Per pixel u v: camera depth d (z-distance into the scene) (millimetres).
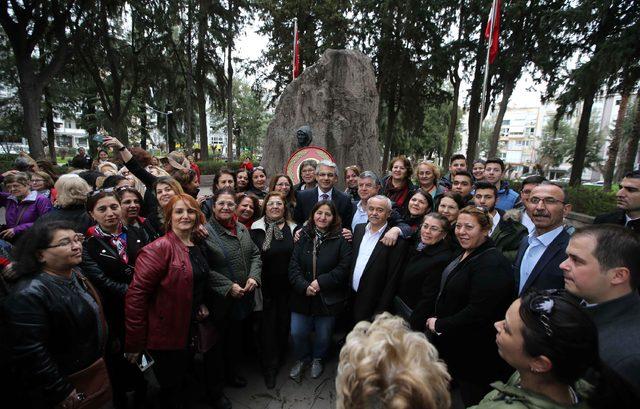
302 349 3297
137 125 31406
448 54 17953
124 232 2904
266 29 21672
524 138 65875
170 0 19031
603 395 1161
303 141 7309
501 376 2393
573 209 10133
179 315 2387
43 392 1818
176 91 25938
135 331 2312
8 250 2277
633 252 1464
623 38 8992
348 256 3213
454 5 17062
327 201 3295
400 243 3031
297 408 2848
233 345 3109
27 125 14641
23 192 4051
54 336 1901
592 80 9750
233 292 2811
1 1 13289
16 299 1771
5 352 1756
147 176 3902
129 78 23641
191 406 2854
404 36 18891
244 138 46781
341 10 19578
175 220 2461
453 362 2465
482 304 2275
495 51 10562
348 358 984
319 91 8648
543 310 1074
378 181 3953
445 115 31766
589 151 35969
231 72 24156
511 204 4453
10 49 20141
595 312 1543
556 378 1062
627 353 1354
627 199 2797
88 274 2529
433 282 2736
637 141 12648
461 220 2420
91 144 23594
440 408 913
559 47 12844
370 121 8742
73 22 16609
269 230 3369
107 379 2107
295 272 3223
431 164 4340
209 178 20250
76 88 24609
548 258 2416
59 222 1944
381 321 1057
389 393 861
